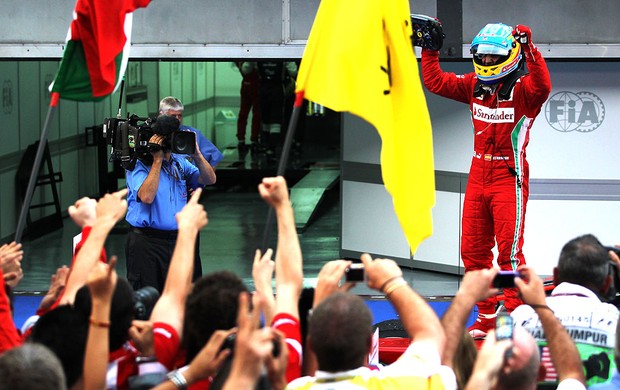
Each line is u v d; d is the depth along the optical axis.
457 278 21.17
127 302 7.66
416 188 9.60
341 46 9.41
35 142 26.89
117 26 10.60
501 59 15.14
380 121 9.47
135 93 34.09
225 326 7.36
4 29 18.94
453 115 20.70
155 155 16.08
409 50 9.55
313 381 6.75
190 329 7.44
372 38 9.48
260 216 30.36
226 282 7.55
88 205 9.34
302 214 28.52
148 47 19.00
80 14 10.55
